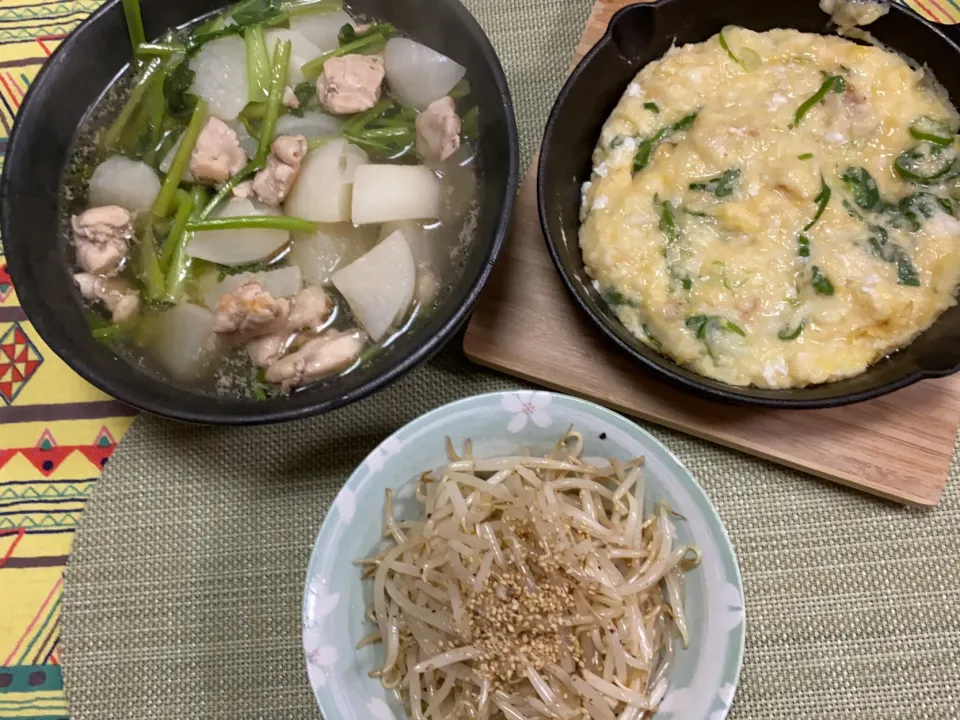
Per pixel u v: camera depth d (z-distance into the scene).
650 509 0.29
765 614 0.31
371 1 0.34
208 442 0.34
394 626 0.29
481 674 0.28
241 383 0.31
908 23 0.32
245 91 0.33
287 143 0.31
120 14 0.32
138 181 0.32
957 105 0.33
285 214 0.32
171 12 0.33
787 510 0.32
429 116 0.32
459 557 0.28
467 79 0.32
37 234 0.30
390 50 0.34
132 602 0.32
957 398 0.32
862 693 0.30
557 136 0.32
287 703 0.31
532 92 0.37
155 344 0.31
